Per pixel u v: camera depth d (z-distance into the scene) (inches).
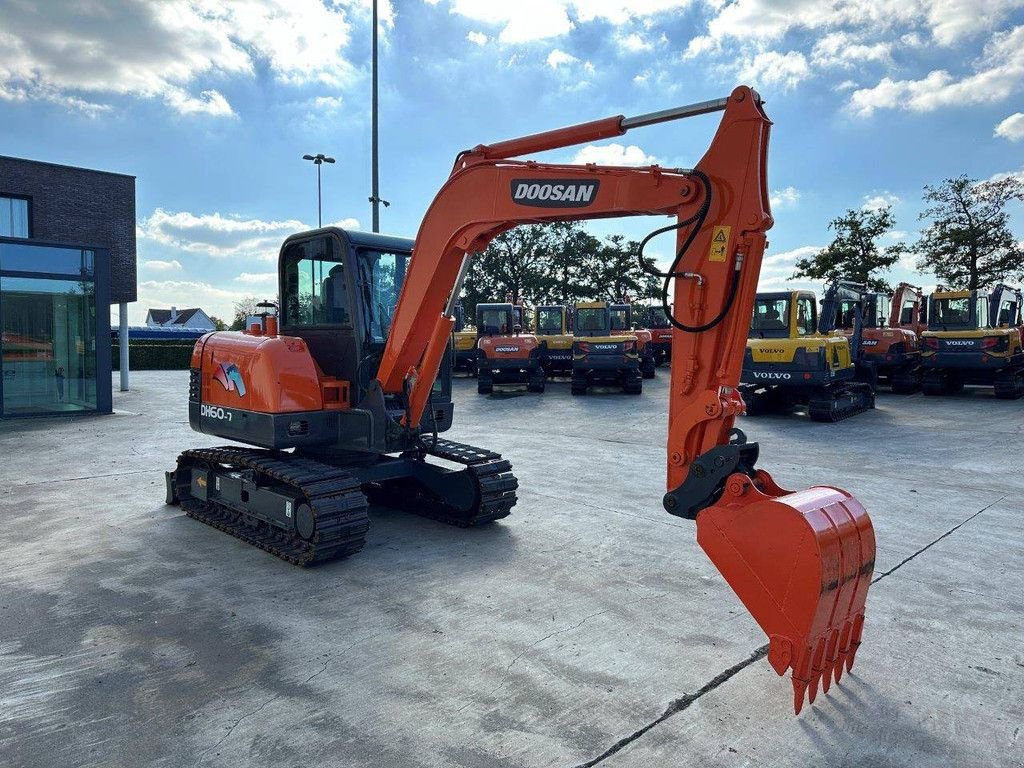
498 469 248.8
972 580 199.6
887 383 825.5
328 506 204.7
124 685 139.6
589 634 163.8
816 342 522.9
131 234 847.1
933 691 139.3
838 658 138.3
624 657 152.2
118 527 251.8
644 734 123.3
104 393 593.9
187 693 136.5
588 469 362.0
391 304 244.8
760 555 129.7
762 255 143.9
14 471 353.1
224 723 125.9
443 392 263.6
